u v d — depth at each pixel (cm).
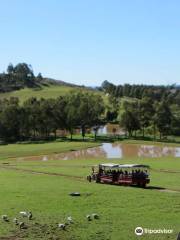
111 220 4331
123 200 5316
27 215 4472
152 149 16288
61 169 8781
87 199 5369
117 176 6912
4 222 4225
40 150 14662
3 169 8962
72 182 6906
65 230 3975
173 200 5341
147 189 6281
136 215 4541
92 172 7619
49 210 4750
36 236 3794
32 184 6600
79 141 19425
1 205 4981
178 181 7075
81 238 3750
